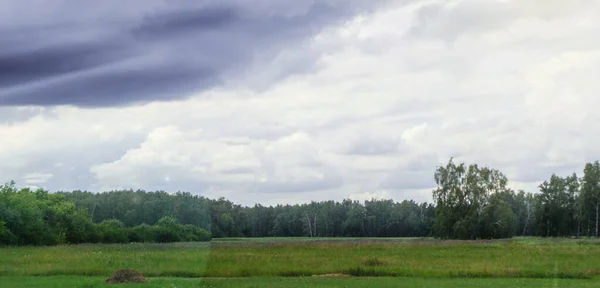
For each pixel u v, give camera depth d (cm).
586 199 11756
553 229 12262
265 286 2853
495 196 10575
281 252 5525
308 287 2827
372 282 3080
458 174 10812
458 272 3562
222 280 3125
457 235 10556
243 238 11700
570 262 4259
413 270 3656
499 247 6494
